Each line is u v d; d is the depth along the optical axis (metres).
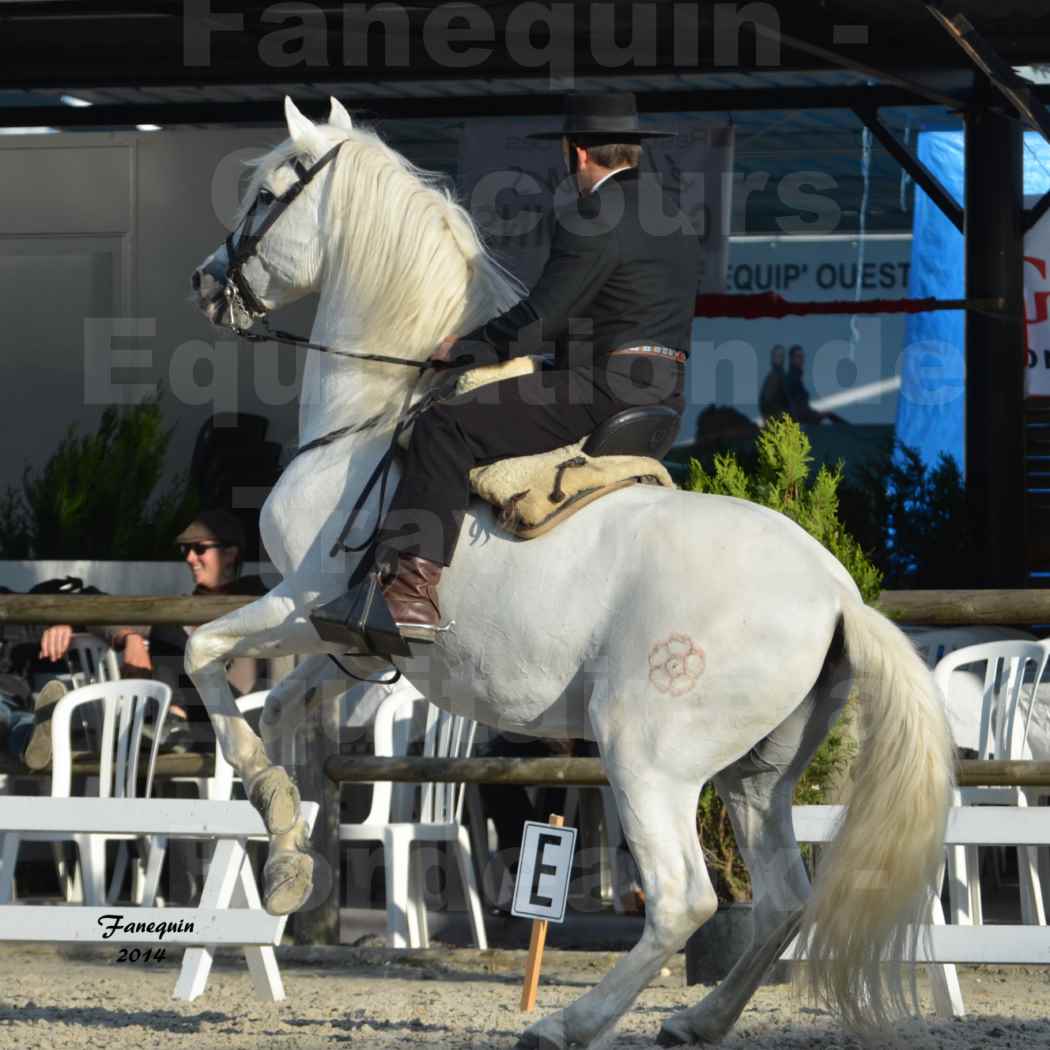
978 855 9.77
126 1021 8.10
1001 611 9.27
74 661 13.08
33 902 12.10
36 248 16.50
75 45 15.45
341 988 9.24
